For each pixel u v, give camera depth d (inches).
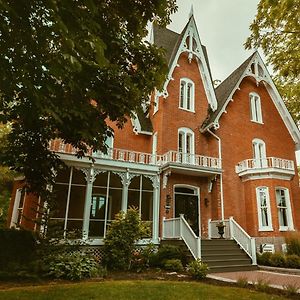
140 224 475.8
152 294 264.5
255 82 837.2
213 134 698.2
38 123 314.8
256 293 282.7
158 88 304.5
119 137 687.1
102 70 251.6
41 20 143.6
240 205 665.0
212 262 472.1
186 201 647.8
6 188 884.6
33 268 354.0
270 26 382.0
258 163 677.9
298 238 532.7
